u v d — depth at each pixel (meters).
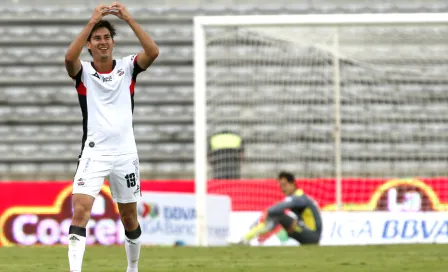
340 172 57.47
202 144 45.66
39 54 76.88
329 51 55.56
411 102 62.00
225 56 63.03
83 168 21.78
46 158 71.94
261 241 45.72
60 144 72.88
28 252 36.72
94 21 21.50
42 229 51.81
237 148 53.81
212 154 53.91
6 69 76.19
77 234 21.58
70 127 73.94
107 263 31.31
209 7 79.25
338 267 29.20
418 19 47.75
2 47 77.06
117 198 22.78
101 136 21.83
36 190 51.97
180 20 77.81
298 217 44.81
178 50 76.50
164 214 45.28
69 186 52.03
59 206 51.91
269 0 79.81
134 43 76.81
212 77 62.47
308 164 63.84
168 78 75.19
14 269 29.00
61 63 76.62
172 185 53.19
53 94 75.44
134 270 24.31
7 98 75.00
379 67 60.25
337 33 54.09
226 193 52.66
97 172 21.75
